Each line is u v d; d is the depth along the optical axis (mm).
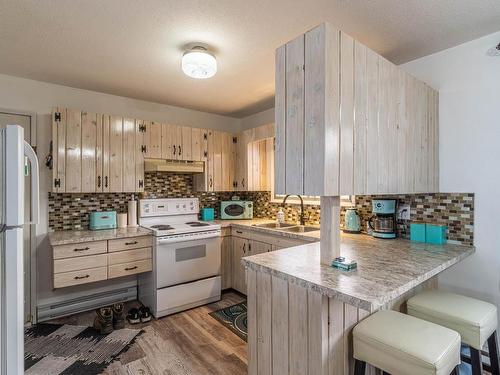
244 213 3811
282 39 2000
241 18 1753
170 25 1825
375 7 1641
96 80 2756
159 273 2814
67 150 2654
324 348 1298
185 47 2111
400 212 2375
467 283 2033
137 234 2777
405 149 1812
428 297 1675
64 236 2578
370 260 1623
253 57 2273
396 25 1823
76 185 2691
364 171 1485
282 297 1493
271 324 1563
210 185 3605
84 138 2744
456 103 2104
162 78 2715
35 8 1648
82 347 2254
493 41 1938
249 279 1717
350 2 1598
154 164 3080
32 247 2713
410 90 1870
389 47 2111
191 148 3453
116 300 3176
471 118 2035
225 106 3656
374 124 1558
